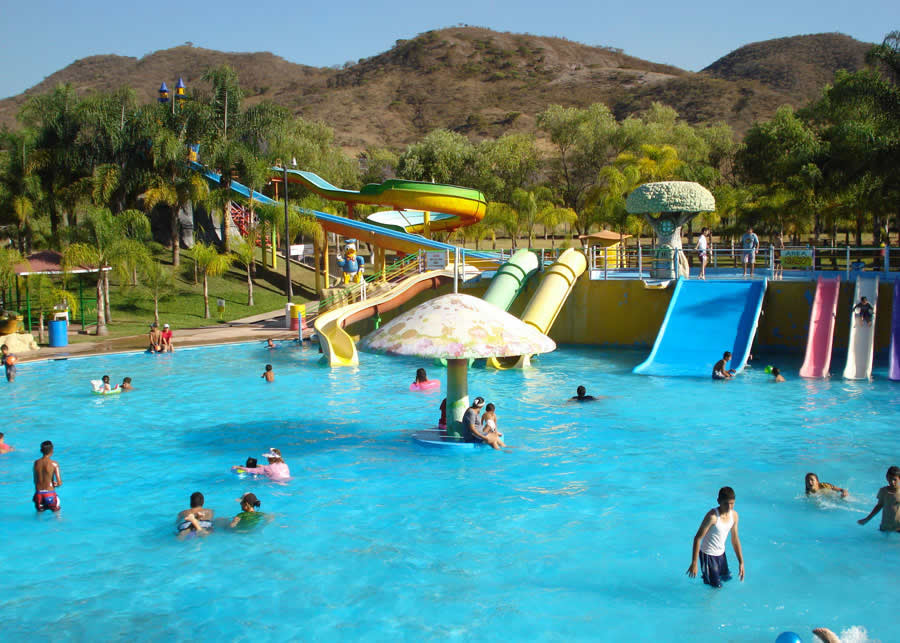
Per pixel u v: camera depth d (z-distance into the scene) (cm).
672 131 7450
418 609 861
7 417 1845
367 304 2870
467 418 1540
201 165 4309
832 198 4256
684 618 829
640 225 5084
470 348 1399
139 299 3906
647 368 2316
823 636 720
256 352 2861
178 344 2967
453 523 1125
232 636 808
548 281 2722
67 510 1199
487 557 1001
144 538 1081
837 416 1728
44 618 849
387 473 1373
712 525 895
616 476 1338
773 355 2556
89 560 1005
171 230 4550
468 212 4162
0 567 987
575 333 2920
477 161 7538
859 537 1045
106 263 3272
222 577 951
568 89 19812
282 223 4006
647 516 1141
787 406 1838
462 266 3156
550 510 1173
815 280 2556
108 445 1584
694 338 2438
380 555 1011
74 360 2695
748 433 1603
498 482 1315
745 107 15888
